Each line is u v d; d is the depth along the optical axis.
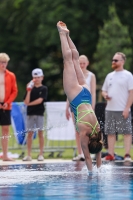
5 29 79.88
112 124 24.72
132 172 19.36
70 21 68.44
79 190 14.91
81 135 18.73
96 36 70.25
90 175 18.44
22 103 27.72
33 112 25.25
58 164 22.62
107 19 69.38
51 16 68.75
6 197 13.75
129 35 69.88
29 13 73.44
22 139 27.59
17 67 82.31
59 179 17.34
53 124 28.16
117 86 24.64
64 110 28.11
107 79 25.06
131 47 67.81
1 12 79.94
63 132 28.20
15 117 27.64
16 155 27.47
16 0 75.69
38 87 25.45
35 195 14.05
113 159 24.69
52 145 29.16
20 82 81.19
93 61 72.94
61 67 81.00
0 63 24.61
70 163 23.12
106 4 70.06
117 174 18.67
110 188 15.30
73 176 18.11
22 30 76.12
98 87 63.72
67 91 19.48
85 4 69.50
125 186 15.69
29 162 23.94
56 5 69.75
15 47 79.38
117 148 31.39
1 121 24.67
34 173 19.05
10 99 24.69
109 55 63.19
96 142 18.81
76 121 19.02
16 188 15.36
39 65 81.19
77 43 73.12
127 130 24.55
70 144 30.00
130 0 71.69
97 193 14.40
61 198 13.57
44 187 15.53
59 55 80.06
